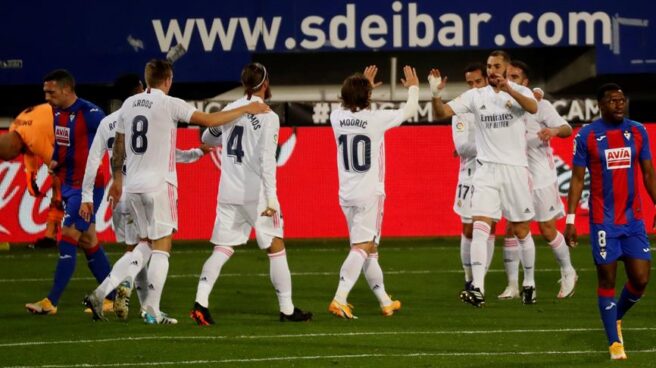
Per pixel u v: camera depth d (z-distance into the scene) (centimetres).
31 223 5641
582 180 2864
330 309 3484
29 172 4928
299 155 5759
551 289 4206
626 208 2806
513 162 3675
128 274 3316
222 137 3356
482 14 6500
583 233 5669
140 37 6588
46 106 4216
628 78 7019
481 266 3634
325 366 2719
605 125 2828
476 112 3688
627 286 2872
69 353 2902
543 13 6488
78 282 4438
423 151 5762
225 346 2986
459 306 3788
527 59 7038
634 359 2784
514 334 3181
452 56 7019
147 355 2861
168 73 3331
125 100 3362
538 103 3881
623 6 6481
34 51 6606
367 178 3459
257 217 3344
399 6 6512
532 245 3800
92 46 6594
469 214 4006
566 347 2967
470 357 2822
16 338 3138
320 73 7044
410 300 3950
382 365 2725
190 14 6569
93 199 3628
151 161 3297
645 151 2831
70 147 3575
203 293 3344
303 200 5753
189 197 5747
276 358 2819
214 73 6600
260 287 4275
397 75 7056
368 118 3441
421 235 5759
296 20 6544
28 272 4750
